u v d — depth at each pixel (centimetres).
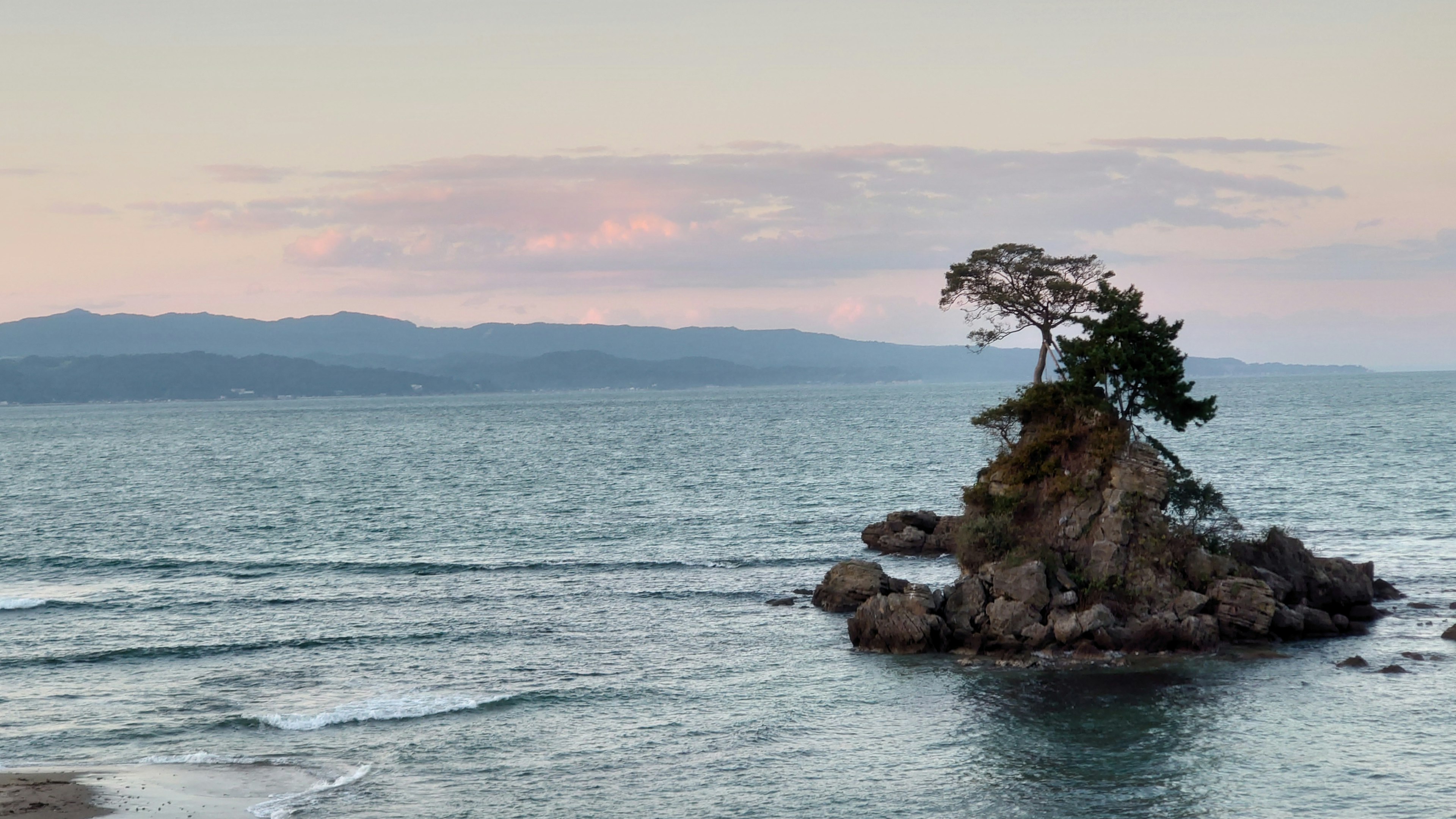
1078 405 6222
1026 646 5481
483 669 5434
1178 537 5838
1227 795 3781
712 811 3762
